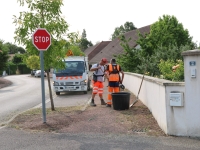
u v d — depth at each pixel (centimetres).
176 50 2108
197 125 754
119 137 788
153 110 1025
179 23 3186
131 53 2583
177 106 772
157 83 909
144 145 713
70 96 1959
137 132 833
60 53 1188
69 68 2067
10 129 902
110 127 892
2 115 1273
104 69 1357
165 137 774
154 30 2892
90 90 2356
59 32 1179
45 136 817
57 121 982
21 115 1134
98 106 1320
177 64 1642
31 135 830
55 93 2225
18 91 2652
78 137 798
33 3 1162
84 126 913
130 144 725
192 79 751
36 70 6656
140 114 1073
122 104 1170
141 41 2648
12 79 5444
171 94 776
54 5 1158
